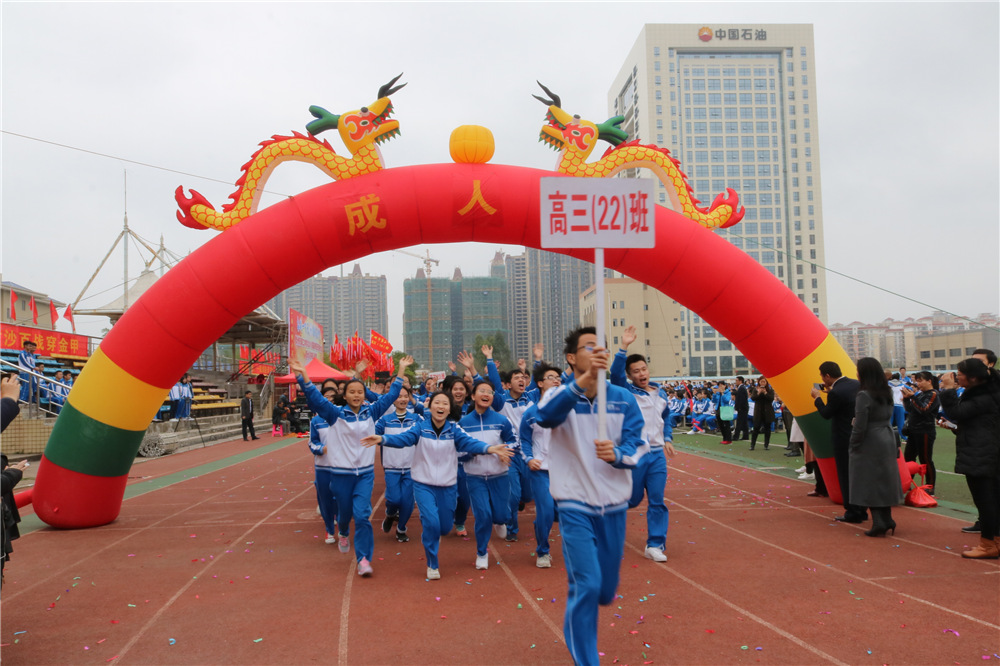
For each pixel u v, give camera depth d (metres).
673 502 9.12
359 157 7.99
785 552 6.32
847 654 3.96
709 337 75.81
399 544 7.16
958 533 6.89
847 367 8.22
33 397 15.41
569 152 8.26
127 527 8.12
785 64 82.00
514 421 8.30
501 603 5.00
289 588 5.49
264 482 12.13
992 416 5.83
